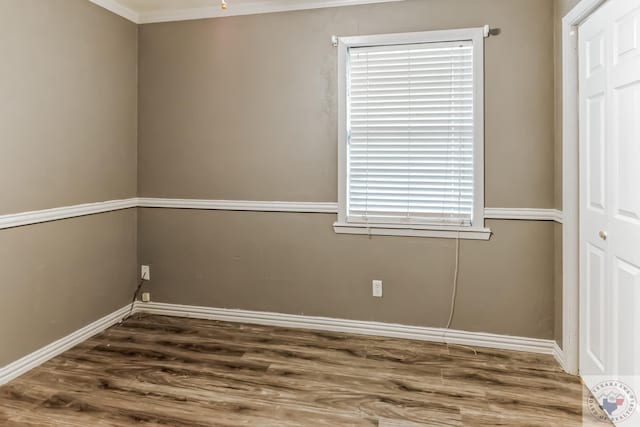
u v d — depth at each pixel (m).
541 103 2.59
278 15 2.99
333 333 2.98
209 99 3.15
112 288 3.12
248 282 3.17
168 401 2.09
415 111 2.80
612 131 1.84
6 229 2.27
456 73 2.72
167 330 3.03
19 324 2.36
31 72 2.39
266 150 3.07
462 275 2.79
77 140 2.74
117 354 2.63
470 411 2.01
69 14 2.65
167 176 3.27
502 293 2.72
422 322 2.87
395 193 2.87
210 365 2.48
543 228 2.64
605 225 1.93
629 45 1.69
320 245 3.02
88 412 1.99
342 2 2.85
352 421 1.93
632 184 1.69
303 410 2.02
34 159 2.43
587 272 2.16
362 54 2.86
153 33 3.23
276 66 3.01
